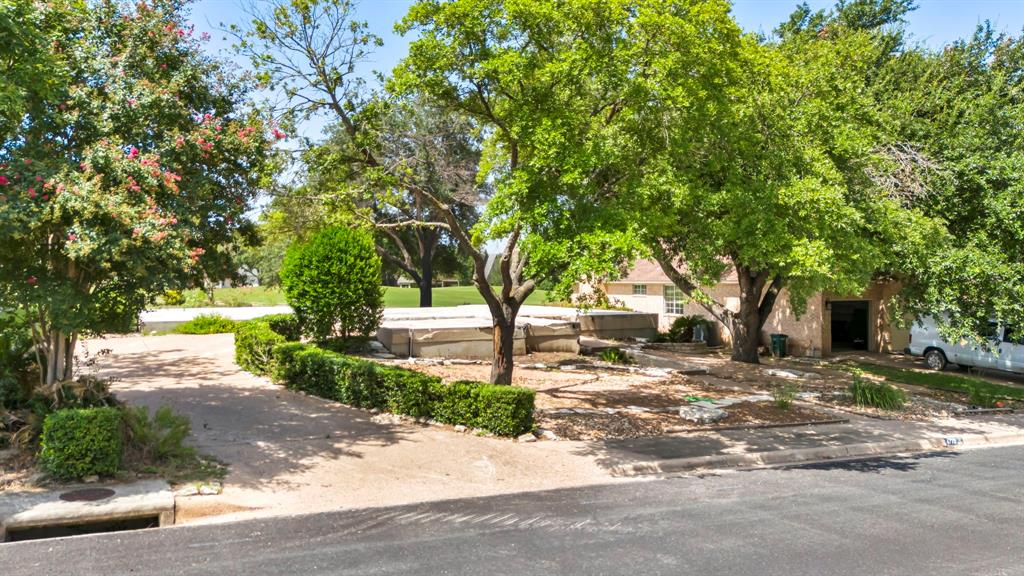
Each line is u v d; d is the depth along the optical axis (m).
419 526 6.77
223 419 10.86
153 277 8.34
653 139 11.65
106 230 7.62
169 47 9.66
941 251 15.18
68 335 8.87
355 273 17.41
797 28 22.64
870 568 5.87
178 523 6.79
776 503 7.89
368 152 11.82
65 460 7.44
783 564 5.91
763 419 12.73
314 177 12.26
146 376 14.52
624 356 19.67
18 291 7.79
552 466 9.20
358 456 9.19
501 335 13.02
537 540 6.42
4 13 7.28
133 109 8.71
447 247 43.06
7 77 7.73
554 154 10.09
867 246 14.20
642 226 10.47
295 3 10.61
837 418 13.27
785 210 12.39
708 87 11.03
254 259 41.22
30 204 7.08
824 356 23.94
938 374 20.06
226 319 23.17
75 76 8.88
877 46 21.62
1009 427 13.40
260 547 6.08
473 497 7.80
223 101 10.27
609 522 7.02
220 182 10.02
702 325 26.98
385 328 18.56
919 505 7.93
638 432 11.25
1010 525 7.18
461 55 11.00
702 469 9.63
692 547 6.30
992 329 15.41
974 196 16.38
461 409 10.97
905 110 17.38
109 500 6.86
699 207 12.51
